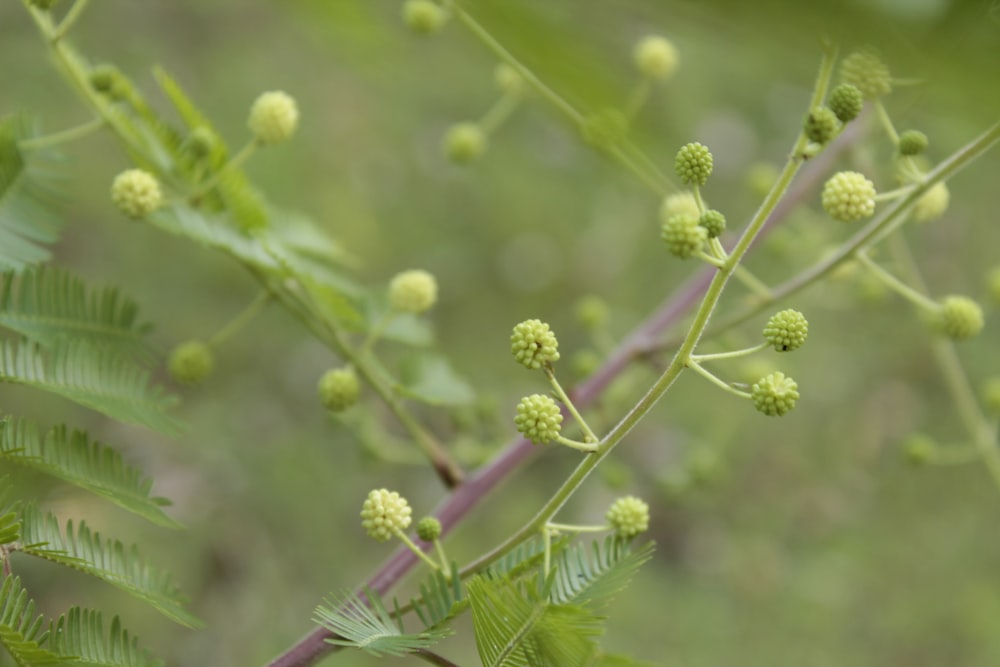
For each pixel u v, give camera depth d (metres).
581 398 3.86
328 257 3.86
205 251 7.69
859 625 7.68
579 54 0.80
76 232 7.37
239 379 7.58
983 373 8.25
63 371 2.56
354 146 8.28
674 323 3.96
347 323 3.49
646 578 7.56
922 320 4.54
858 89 1.96
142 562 2.35
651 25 0.78
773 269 7.52
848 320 8.47
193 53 8.16
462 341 8.20
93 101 3.17
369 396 6.94
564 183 8.80
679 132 1.05
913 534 8.01
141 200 3.08
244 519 6.96
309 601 6.93
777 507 7.94
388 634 2.16
